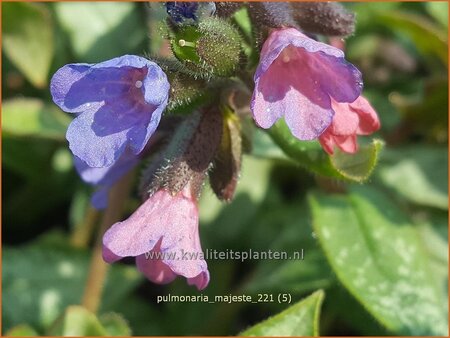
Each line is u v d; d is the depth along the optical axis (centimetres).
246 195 12
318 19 7
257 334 8
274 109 6
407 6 13
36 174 12
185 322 11
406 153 12
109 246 6
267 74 6
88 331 9
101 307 11
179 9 7
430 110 12
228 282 11
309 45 6
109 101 6
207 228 12
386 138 12
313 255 11
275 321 8
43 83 12
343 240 10
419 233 10
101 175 8
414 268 9
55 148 12
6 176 12
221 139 7
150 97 6
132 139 6
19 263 11
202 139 7
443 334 9
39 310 11
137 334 11
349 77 6
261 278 11
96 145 6
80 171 8
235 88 7
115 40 12
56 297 11
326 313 11
